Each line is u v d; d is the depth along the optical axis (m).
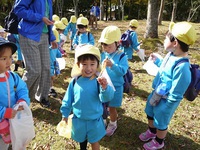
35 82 3.50
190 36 2.26
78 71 2.32
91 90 2.27
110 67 2.76
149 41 9.04
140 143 3.06
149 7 9.34
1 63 1.94
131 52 6.71
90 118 2.32
